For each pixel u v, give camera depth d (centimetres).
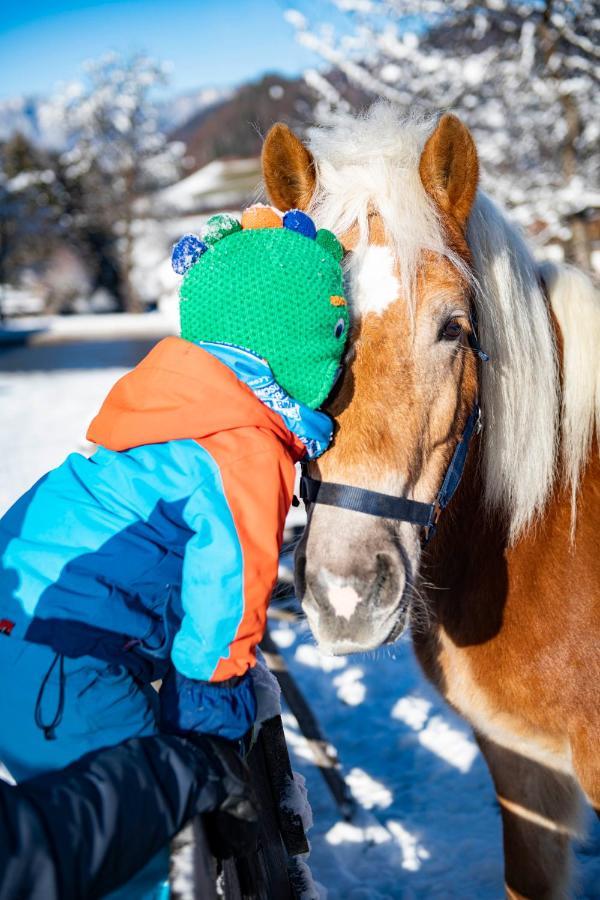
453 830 268
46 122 4003
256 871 153
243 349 134
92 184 3784
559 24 873
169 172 3944
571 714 177
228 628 126
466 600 184
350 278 150
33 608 131
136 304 3753
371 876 250
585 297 190
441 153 163
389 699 349
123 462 135
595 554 180
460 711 195
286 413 135
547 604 177
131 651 135
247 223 145
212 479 127
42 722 128
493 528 181
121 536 132
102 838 109
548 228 945
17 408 1041
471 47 967
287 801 173
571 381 186
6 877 100
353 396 145
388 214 153
